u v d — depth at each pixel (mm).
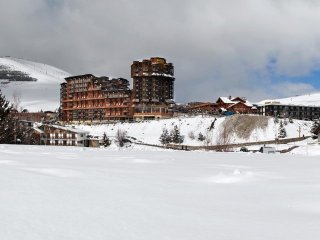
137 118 160750
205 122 129500
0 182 9312
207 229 5859
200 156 26906
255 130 119312
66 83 193750
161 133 128375
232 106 160750
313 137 92812
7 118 59406
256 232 5754
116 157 22797
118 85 172000
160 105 159250
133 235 5324
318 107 165500
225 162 20875
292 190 10172
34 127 102125
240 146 88375
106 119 170375
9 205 6844
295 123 124062
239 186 10898
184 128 128000
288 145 84625
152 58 170625
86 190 9031
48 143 103750
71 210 6723
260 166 18188
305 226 6188
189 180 12148
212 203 8203
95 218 6223
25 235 5062
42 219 5957
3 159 17688
